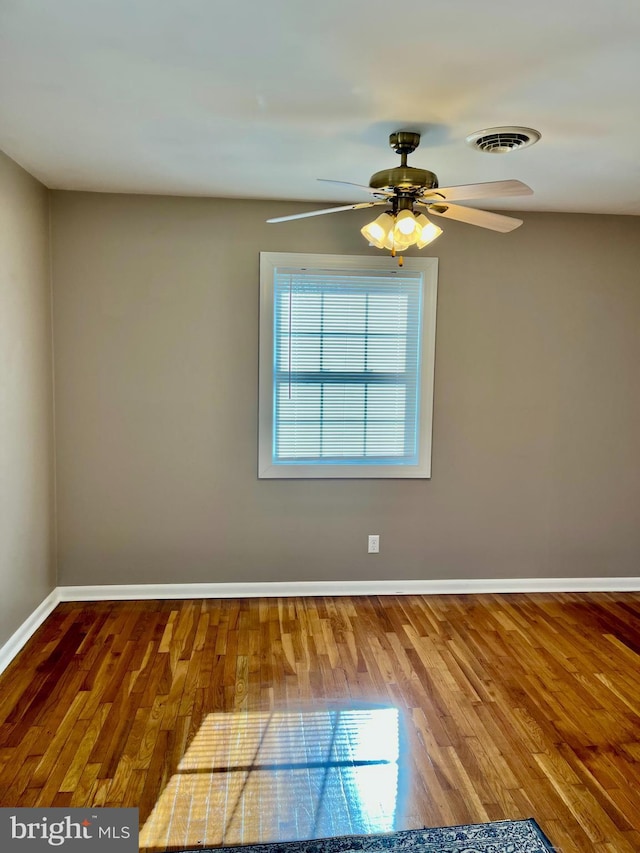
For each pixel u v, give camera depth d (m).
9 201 3.12
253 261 3.88
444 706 2.82
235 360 3.94
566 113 2.41
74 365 3.83
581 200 3.76
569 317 4.14
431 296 4.02
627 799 2.24
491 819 2.13
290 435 4.04
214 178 3.40
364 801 2.21
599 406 4.23
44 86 2.22
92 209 3.75
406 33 1.82
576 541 4.31
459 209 2.65
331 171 3.24
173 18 1.75
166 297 3.86
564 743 2.56
